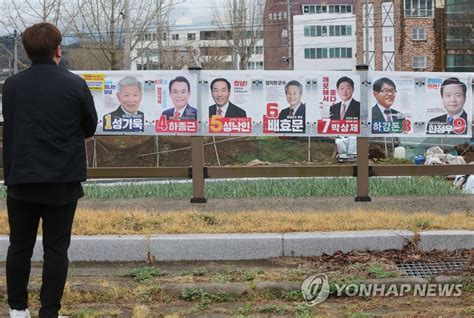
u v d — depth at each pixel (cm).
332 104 887
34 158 445
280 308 534
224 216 751
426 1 6141
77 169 460
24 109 451
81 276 614
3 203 889
